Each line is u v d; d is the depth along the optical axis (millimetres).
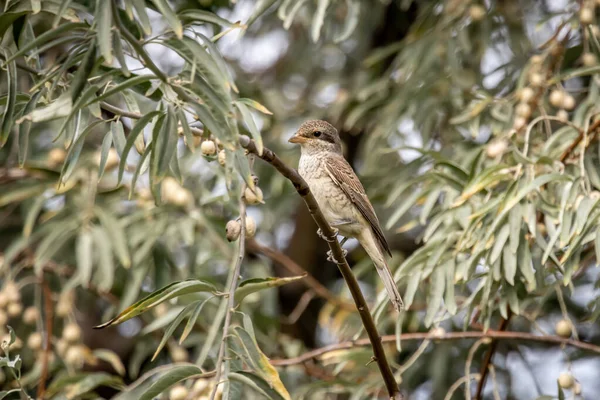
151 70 6840
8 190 13781
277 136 14703
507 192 9500
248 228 7852
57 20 6797
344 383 11445
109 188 12898
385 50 13594
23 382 11562
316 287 13375
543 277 9773
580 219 9047
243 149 7406
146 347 12922
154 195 7316
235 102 7512
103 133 13500
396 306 10023
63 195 12930
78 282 12023
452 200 10648
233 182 12023
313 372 11977
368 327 8352
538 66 11375
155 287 12672
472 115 11539
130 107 8297
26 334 13078
